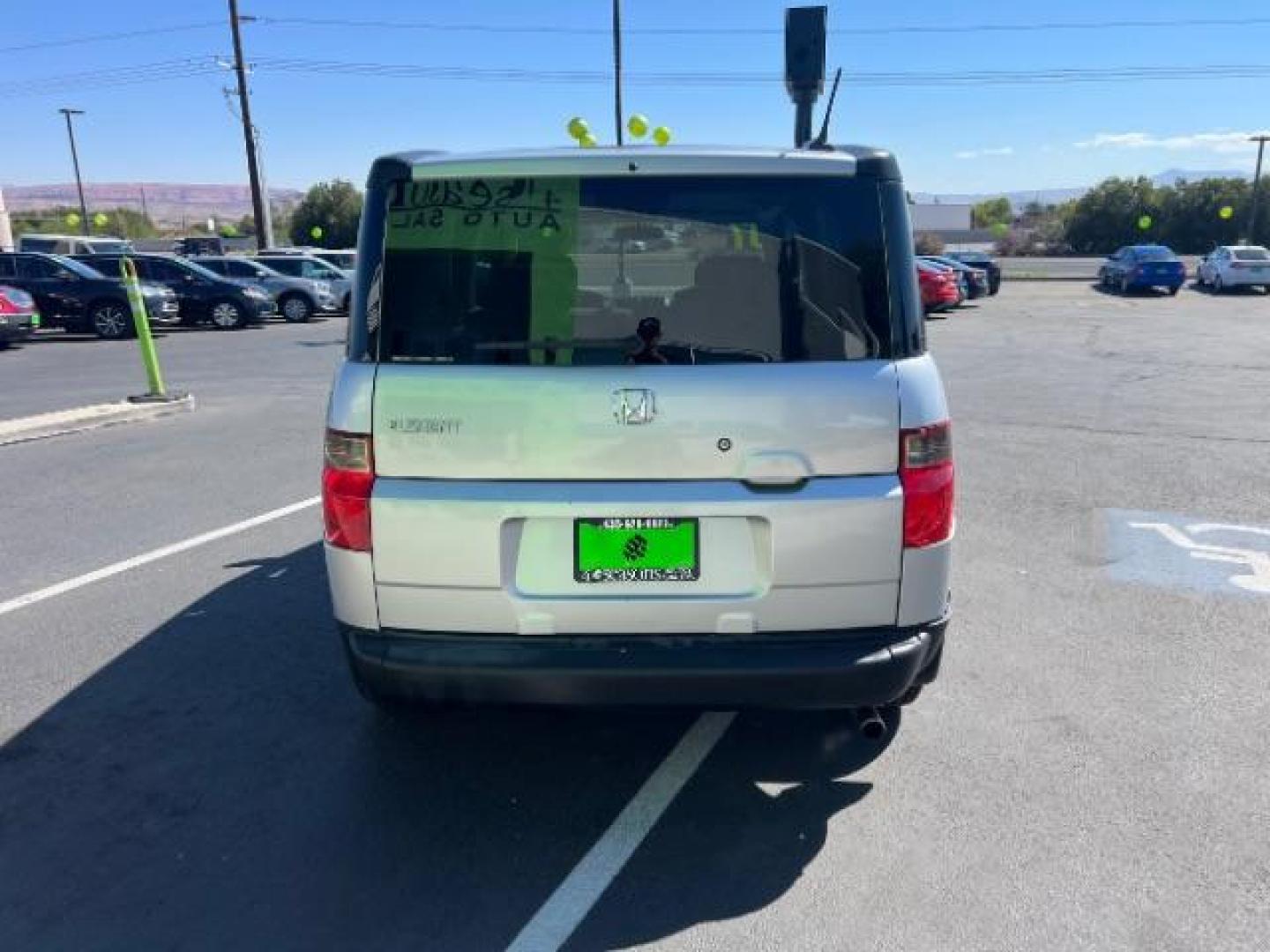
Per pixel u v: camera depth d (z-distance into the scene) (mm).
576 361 2832
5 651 4500
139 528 6371
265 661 4395
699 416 2812
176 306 21062
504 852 3006
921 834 3059
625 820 3172
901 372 2865
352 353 2936
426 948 2596
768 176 2830
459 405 2840
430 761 3555
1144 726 3707
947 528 2982
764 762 3510
